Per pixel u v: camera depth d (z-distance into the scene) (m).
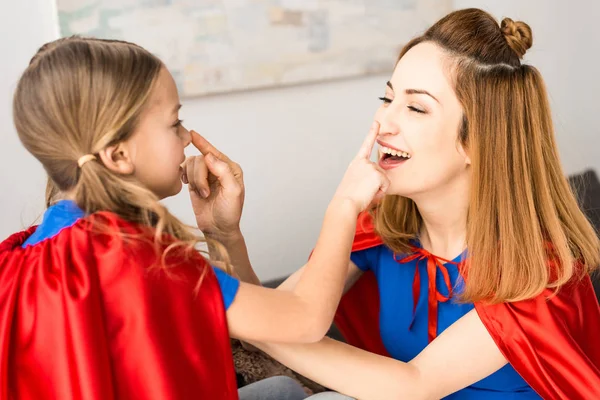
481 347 1.22
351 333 1.60
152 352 0.96
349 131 2.65
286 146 2.51
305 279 1.09
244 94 2.39
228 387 1.02
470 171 1.28
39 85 1.00
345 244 1.13
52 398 0.96
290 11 2.41
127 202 1.00
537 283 1.21
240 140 2.41
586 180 2.22
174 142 1.06
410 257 1.40
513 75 1.23
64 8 2.04
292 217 2.55
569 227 1.29
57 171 1.04
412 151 1.25
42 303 0.96
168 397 0.96
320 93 2.56
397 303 1.43
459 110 1.23
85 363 0.92
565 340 1.19
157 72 1.03
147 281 0.96
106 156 1.00
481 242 1.24
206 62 2.29
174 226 1.03
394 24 2.65
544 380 1.20
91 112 0.98
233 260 1.32
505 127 1.22
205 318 1.01
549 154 1.27
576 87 3.23
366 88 2.67
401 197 1.41
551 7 3.10
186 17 2.22
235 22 2.31
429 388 1.20
